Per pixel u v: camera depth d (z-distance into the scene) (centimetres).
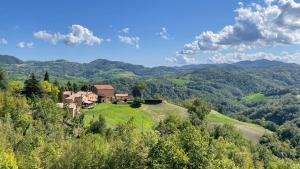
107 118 19338
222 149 10500
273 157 17712
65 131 14062
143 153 6234
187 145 6138
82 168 6481
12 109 13912
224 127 19200
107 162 6338
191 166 5966
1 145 8788
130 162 6216
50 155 8194
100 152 6588
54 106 15562
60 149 8500
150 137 6594
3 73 19925
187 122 17375
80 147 6794
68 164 6619
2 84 19462
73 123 15162
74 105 18825
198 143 6078
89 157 6531
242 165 12181
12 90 19100
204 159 6019
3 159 7781
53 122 14288
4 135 9806
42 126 13138
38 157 8281
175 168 5869
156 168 5881
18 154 8969
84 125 16288
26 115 13462
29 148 9481
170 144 6044
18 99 15112
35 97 17912
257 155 16162
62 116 15888
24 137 10406
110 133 12875
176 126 16562
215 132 18662
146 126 18900
